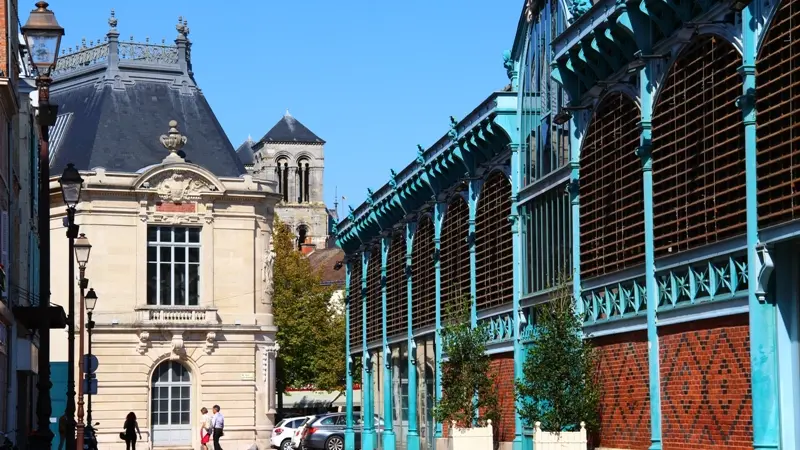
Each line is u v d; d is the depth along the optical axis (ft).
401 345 153.79
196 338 194.90
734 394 69.21
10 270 106.42
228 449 194.90
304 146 542.16
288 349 256.93
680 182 75.66
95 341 189.78
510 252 111.55
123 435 159.94
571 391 88.38
